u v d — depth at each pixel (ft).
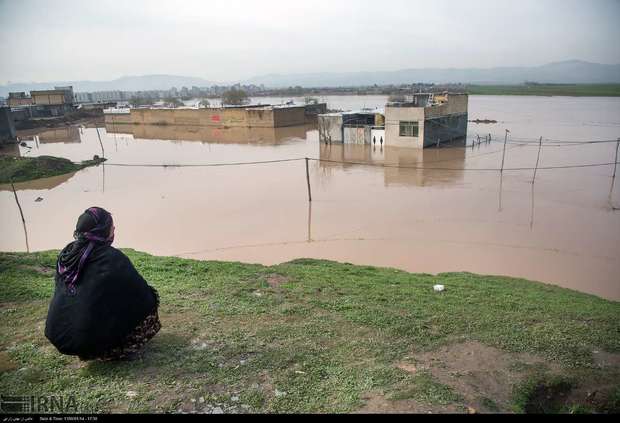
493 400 13.26
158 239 54.13
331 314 20.31
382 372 14.48
